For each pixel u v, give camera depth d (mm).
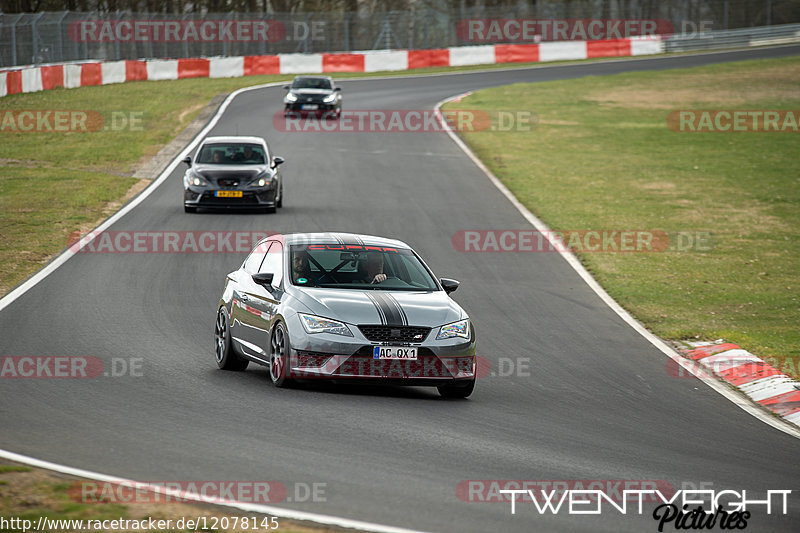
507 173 112188
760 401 40031
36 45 166000
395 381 35625
